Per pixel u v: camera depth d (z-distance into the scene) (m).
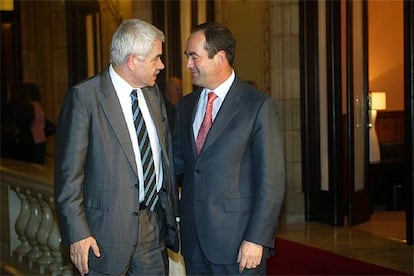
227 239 3.32
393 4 10.48
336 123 7.90
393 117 10.13
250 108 3.33
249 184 3.35
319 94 8.13
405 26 6.80
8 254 5.73
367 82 8.15
